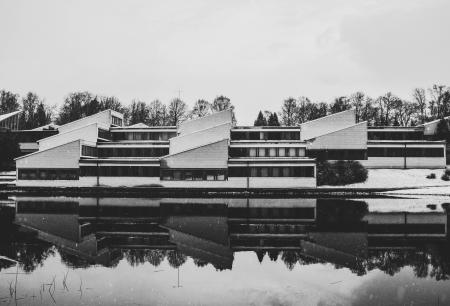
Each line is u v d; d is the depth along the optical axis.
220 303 17.44
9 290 19.03
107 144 84.94
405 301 17.66
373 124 125.25
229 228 34.56
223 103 139.75
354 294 18.52
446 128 87.75
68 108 136.38
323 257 25.14
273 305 17.20
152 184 74.38
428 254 25.75
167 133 90.62
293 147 81.94
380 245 28.28
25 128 131.50
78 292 18.77
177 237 30.72
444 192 64.06
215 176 73.69
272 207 48.44
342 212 43.94
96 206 48.91
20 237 30.44
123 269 22.47
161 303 17.45
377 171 79.75
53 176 75.56
